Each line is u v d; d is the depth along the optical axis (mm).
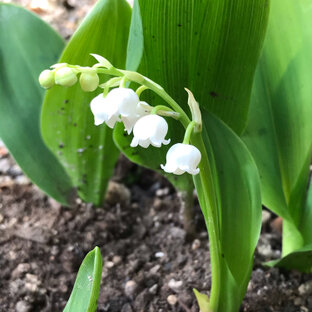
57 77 80
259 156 131
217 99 117
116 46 119
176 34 105
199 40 107
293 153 129
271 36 126
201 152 94
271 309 134
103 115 81
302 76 124
